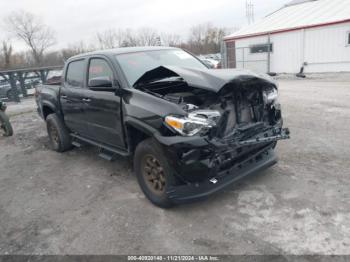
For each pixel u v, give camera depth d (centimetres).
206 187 318
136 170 369
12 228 345
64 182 454
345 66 1511
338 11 1591
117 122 389
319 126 596
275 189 365
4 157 601
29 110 1165
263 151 363
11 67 3850
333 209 314
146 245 291
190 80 323
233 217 319
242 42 1936
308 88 1120
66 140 575
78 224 338
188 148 295
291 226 295
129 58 422
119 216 344
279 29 1717
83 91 461
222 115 319
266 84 360
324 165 417
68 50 4666
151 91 373
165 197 334
